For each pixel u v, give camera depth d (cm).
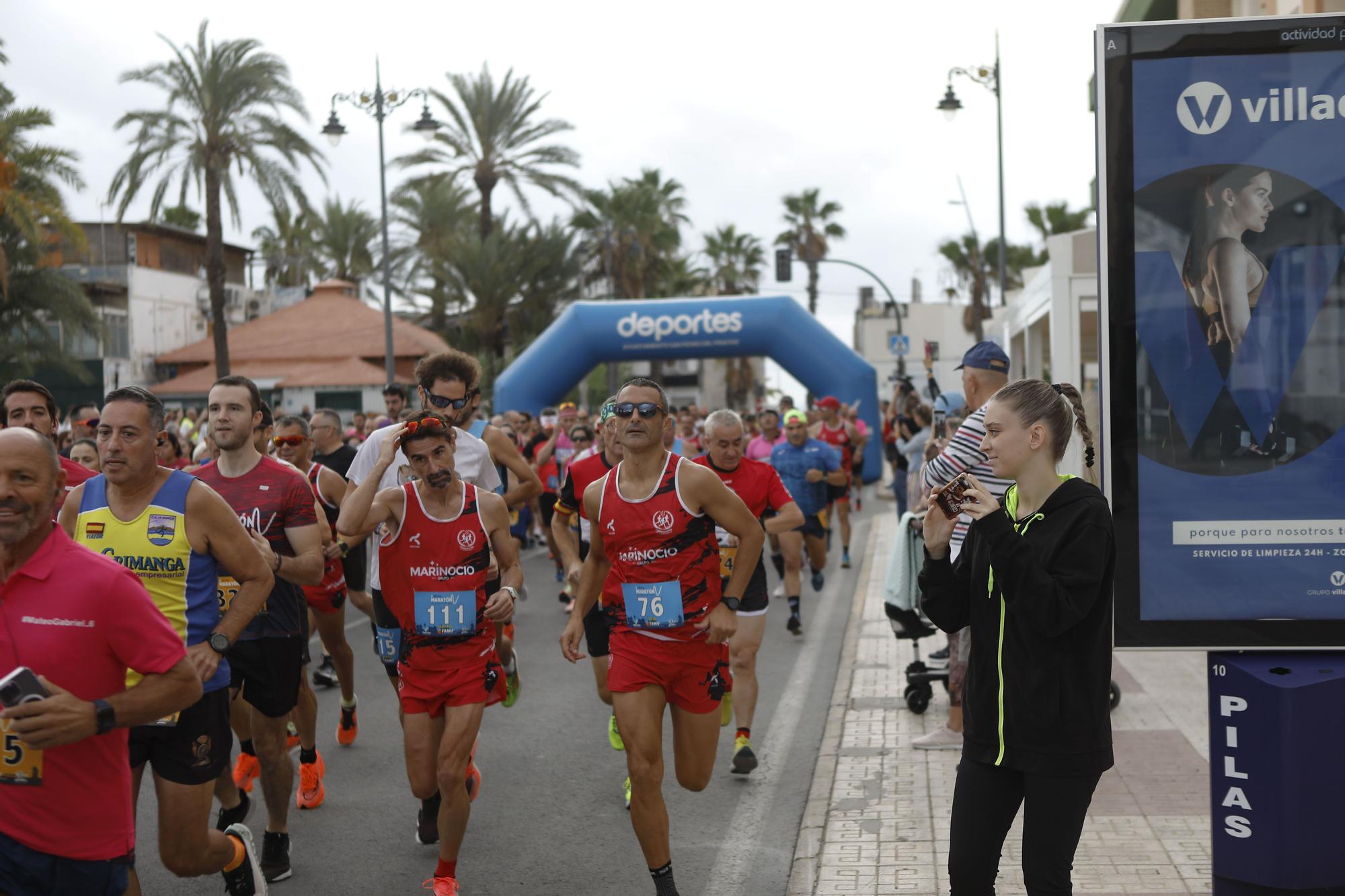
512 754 748
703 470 488
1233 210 434
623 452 656
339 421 1016
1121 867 511
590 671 998
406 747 519
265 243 6806
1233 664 431
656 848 483
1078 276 1327
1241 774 426
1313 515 434
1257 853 422
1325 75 429
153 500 436
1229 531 436
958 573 377
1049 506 357
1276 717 416
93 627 325
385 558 524
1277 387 434
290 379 4722
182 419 2311
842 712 820
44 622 324
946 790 636
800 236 6575
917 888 504
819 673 980
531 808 642
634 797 484
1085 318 1334
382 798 658
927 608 379
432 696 517
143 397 434
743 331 2719
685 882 534
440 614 512
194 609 443
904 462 1664
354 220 5538
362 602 878
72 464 634
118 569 329
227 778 516
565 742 775
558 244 4134
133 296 4878
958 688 722
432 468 508
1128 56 434
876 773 674
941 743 722
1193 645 437
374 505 514
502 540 539
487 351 4238
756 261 6875
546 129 3972
